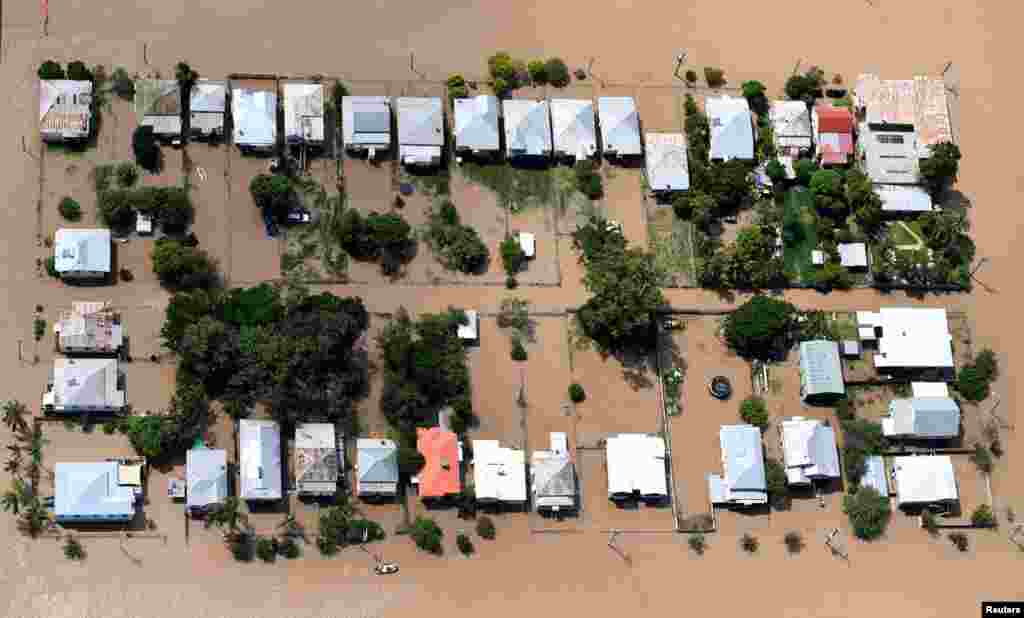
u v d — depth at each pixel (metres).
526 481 134.25
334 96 144.12
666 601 132.50
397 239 137.12
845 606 134.75
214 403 132.12
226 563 127.50
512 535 132.75
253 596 126.88
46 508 126.62
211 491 127.19
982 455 141.00
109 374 129.50
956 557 138.00
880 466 138.75
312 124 140.50
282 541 128.88
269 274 137.00
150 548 127.06
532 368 138.00
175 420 128.50
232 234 137.75
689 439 138.25
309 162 141.38
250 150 140.62
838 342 142.62
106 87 140.88
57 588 124.69
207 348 128.62
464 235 139.38
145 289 134.62
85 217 136.12
